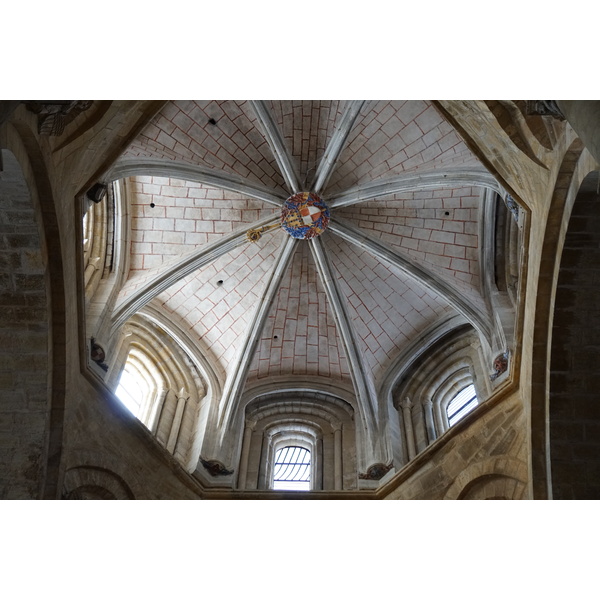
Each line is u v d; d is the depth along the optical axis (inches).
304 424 907.4
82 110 521.7
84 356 643.5
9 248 553.6
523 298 621.9
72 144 547.8
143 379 879.7
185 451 815.7
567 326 569.9
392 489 709.3
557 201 529.3
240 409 890.1
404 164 874.8
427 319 932.6
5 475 573.3
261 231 907.4
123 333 869.2
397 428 847.7
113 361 815.1
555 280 561.9
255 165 896.3
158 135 820.0
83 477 629.9
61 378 595.2
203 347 927.7
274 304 962.7
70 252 595.5
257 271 950.4
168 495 700.7
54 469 583.8
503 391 655.8
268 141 858.1
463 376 871.1
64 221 573.0
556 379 578.6
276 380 949.2
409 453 818.8
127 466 673.0
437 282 884.6
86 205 649.6
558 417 578.9
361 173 902.4
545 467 585.0
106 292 829.8
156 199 914.1
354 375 898.1
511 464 619.5
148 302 888.3
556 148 514.0
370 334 938.7
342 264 956.0
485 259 868.6
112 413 675.4
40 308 577.6
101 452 648.4
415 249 917.2
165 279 869.2
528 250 603.8
